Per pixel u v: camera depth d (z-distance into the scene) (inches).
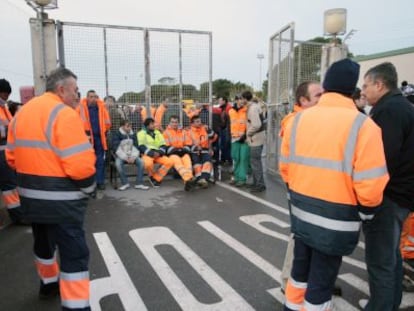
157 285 129.9
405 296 122.6
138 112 325.1
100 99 282.8
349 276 136.5
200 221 204.8
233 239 176.2
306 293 86.1
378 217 99.0
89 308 102.5
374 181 73.6
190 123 319.6
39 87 269.7
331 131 78.8
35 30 264.2
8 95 198.2
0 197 221.5
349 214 78.7
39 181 96.6
